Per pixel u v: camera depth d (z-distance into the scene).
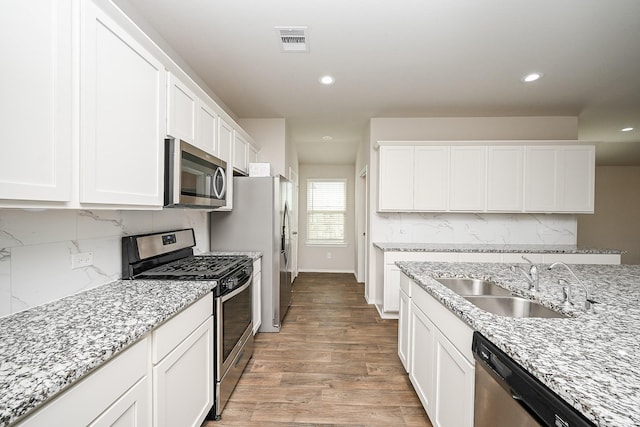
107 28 1.12
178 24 1.94
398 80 2.77
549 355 0.78
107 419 0.87
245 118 3.93
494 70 2.57
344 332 2.96
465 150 3.48
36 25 0.84
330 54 2.32
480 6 1.76
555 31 2.01
